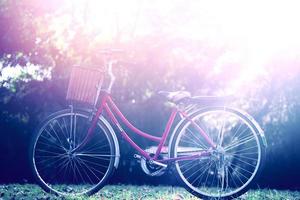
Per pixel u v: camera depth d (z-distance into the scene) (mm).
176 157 4281
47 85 7484
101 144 6543
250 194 5387
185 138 5223
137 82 7598
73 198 4312
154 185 7254
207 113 4305
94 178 6812
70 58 7723
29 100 7426
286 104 7242
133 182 7281
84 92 4219
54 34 7719
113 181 7242
